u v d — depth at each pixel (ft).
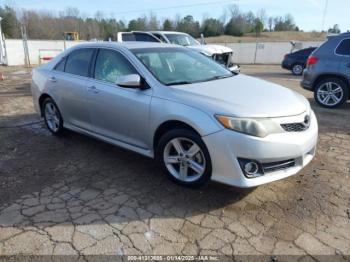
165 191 11.60
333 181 12.30
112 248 8.75
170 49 14.97
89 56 15.06
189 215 10.17
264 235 9.24
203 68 14.49
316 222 9.81
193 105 10.77
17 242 9.02
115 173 13.11
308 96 29.25
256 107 10.53
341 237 9.14
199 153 11.02
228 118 10.06
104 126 14.21
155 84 12.11
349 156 14.71
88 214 10.25
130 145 13.38
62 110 16.48
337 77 23.57
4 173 13.25
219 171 10.44
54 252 8.63
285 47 87.51
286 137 10.30
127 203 10.85
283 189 11.68
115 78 13.52
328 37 24.06
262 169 10.19
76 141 17.02
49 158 14.76
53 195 11.44
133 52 13.44
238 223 9.77
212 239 9.09
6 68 63.41
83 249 8.72
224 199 11.03
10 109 24.32
